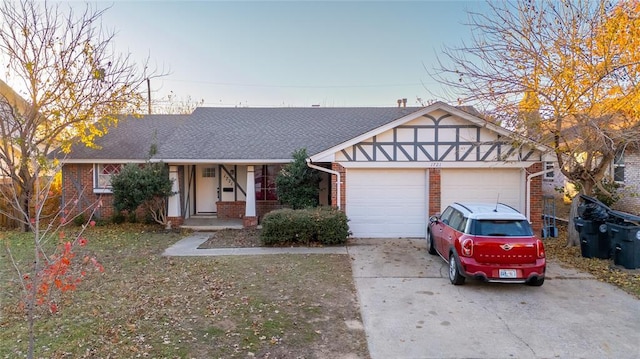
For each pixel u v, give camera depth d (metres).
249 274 8.45
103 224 15.32
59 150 15.14
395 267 9.08
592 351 4.98
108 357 4.74
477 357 4.85
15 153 13.79
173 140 15.80
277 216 11.68
